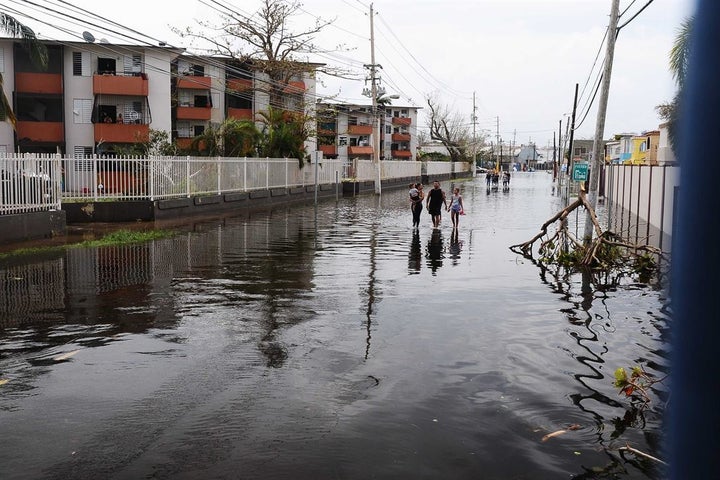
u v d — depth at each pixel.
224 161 34.44
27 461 5.28
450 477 5.09
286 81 48.72
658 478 5.12
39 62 22.77
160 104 47.62
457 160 120.31
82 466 5.21
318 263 16.42
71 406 6.48
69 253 17.45
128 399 6.68
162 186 28.22
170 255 17.53
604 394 7.04
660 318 10.74
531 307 11.51
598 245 16.89
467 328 9.84
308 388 7.06
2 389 6.95
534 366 8.00
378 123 52.31
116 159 26.61
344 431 5.93
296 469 5.19
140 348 8.54
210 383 7.20
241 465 5.25
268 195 39.62
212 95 54.62
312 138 53.88
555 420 6.29
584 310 11.33
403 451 5.53
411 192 26.52
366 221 29.69
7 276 13.91
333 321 10.14
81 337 9.05
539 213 36.34
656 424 6.22
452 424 6.13
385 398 6.79
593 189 18.19
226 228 25.27
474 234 24.67
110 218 25.91
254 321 10.09
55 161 20.92
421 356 8.33
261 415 6.29
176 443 5.65
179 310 10.80
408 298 12.09
